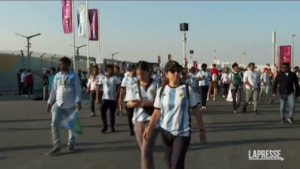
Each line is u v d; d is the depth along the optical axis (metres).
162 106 4.97
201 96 15.52
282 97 11.86
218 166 6.75
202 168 6.62
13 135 10.12
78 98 7.82
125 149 8.21
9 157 7.60
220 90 28.59
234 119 12.79
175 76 4.93
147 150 5.65
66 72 7.83
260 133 10.00
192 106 4.98
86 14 28.03
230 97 16.84
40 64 34.06
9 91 30.88
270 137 9.42
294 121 12.14
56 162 7.16
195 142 8.86
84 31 28.42
